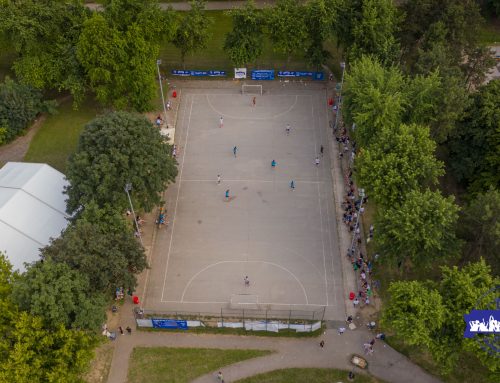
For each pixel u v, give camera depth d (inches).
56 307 1745.8
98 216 2149.4
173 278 2416.3
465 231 2314.2
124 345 2155.5
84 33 2878.9
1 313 1754.4
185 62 3745.1
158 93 3457.2
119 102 3093.0
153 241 2571.4
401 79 2711.6
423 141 2362.2
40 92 3211.1
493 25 4010.8
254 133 3179.1
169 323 2180.1
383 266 2443.4
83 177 2306.8
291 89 3513.8
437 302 1847.9
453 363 1863.9
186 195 2800.2
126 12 3036.4
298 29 3253.0
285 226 2645.2
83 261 1914.4
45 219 2415.1
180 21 3316.9
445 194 2834.6
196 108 3366.1
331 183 2866.6
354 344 2159.2
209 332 2196.1
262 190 2827.3
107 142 2311.8
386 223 2204.7
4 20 2876.5
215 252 2522.1
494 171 2662.4
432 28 3164.4
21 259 2247.8
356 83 2709.2
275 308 2293.3
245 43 3351.4
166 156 2468.0
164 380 2043.6
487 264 2244.1
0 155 2999.5
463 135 2736.2
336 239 2578.7
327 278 2411.4
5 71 3607.3
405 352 2123.5
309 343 2164.1
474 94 2748.5
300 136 3157.0
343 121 3186.5
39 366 1670.8
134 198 2378.2
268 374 2060.8
